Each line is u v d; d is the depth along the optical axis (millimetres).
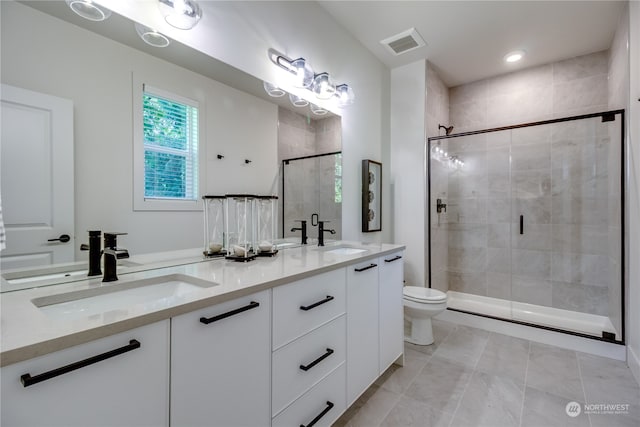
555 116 3006
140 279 1097
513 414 1577
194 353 840
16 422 553
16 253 980
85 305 952
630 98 2080
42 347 572
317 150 2283
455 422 1521
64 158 1086
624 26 2197
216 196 1600
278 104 1959
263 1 1818
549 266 2984
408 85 3113
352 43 2604
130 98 1264
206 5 1522
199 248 1520
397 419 1543
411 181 3105
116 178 1226
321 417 1316
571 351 2291
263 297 1047
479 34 2572
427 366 2068
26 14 1004
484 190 3332
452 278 3541
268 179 1912
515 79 3234
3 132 952
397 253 2086
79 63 1121
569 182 2879
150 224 1336
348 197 2615
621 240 2236
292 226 2104
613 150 2441
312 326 1272
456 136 3146
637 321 1918
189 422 829
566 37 2602
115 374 684
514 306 3158
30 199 1010
